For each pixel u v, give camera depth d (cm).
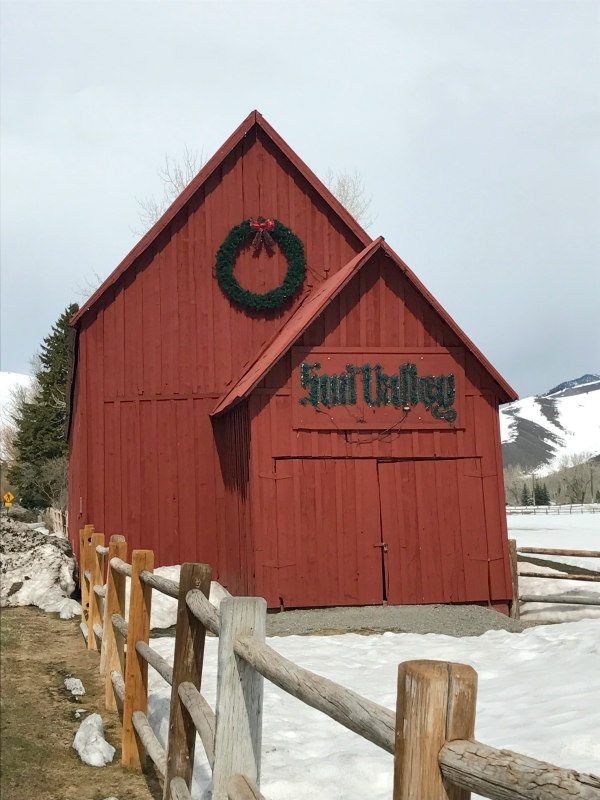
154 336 1714
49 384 5319
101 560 1105
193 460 1700
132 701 658
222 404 1645
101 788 610
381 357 1460
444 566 1440
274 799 523
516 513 6662
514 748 581
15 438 6266
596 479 11031
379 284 1475
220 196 1772
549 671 851
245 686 394
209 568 513
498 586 1446
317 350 1443
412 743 213
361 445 1441
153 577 626
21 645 1114
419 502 1448
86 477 1658
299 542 1402
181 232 1745
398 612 1338
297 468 1416
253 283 1767
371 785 537
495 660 960
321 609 1388
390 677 873
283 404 1426
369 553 1424
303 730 670
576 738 580
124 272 1711
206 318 1736
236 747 390
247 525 1439
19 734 730
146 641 664
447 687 213
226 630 396
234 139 1778
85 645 1134
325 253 1805
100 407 1680
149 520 1670
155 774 641
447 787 209
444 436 1468
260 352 1736
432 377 1471
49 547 1546
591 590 1508
